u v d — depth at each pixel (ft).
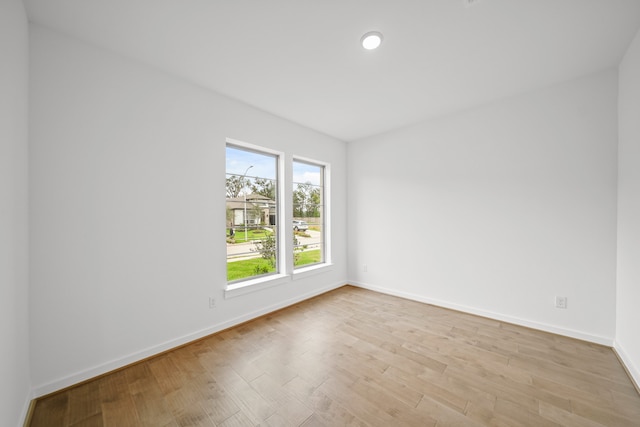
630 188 6.38
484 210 9.61
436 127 10.81
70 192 5.77
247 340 7.89
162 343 7.17
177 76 7.52
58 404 5.20
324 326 8.87
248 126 9.41
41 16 5.18
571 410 5.01
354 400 5.32
